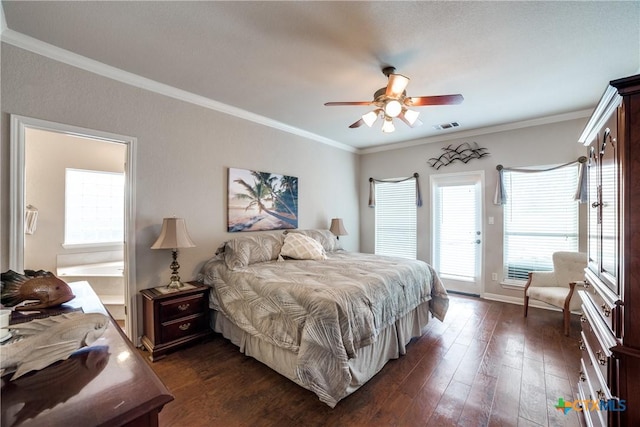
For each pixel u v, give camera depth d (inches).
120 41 84.1
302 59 94.0
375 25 76.8
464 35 81.0
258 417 71.7
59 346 34.3
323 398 72.3
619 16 72.4
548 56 91.7
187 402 77.4
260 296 93.4
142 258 109.1
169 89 115.0
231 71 102.2
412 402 77.3
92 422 24.0
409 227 203.3
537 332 121.6
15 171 81.5
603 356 54.5
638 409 45.4
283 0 67.8
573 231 146.4
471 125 164.4
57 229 158.6
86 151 170.1
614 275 52.9
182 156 120.6
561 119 147.2
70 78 91.8
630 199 46.5
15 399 26.7
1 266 78.9
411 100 93.0
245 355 102.4
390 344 99.3
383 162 215.0
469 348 108.0
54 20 74.4
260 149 152.5
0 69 79.4
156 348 99.6
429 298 122.8
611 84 47.6
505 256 165.5
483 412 73.2
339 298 79.0
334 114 147.1
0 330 36.6
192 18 74.1
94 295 67.6
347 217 215.3
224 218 136.1
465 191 180.4
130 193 106.0
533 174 157.4
